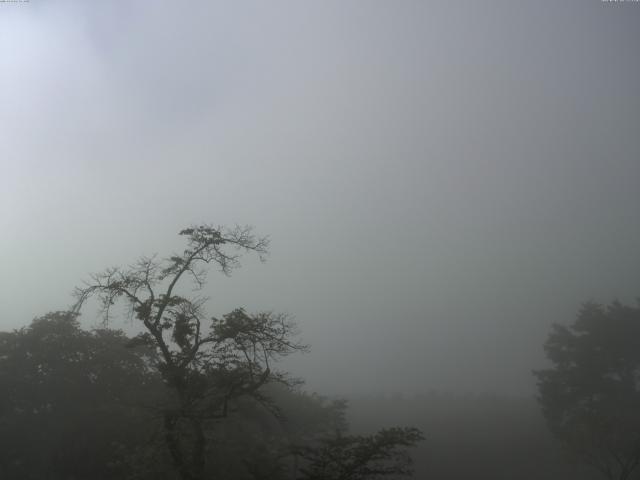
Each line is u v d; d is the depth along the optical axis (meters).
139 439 19.25
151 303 15.60
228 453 19.50
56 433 23.11
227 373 15.68
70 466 21.62
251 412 19.53
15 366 23.78
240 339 15.66
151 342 15.82
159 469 16.77
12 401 23.39
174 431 15.11
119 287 15.84
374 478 15.25
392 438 14.89
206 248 16.38
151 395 21.25
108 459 20.86
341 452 15.34
